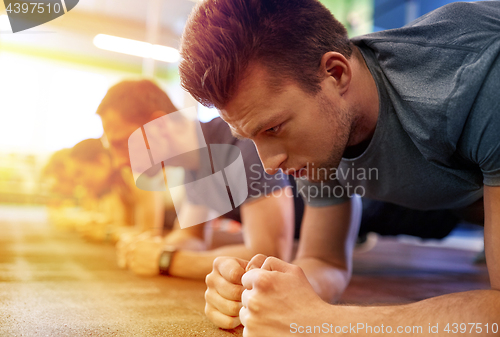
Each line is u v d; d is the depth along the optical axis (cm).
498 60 59
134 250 133
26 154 806
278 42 61
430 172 79
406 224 214
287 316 55
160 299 97
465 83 59
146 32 660
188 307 90
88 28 645
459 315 51
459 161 71
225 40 59
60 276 124
